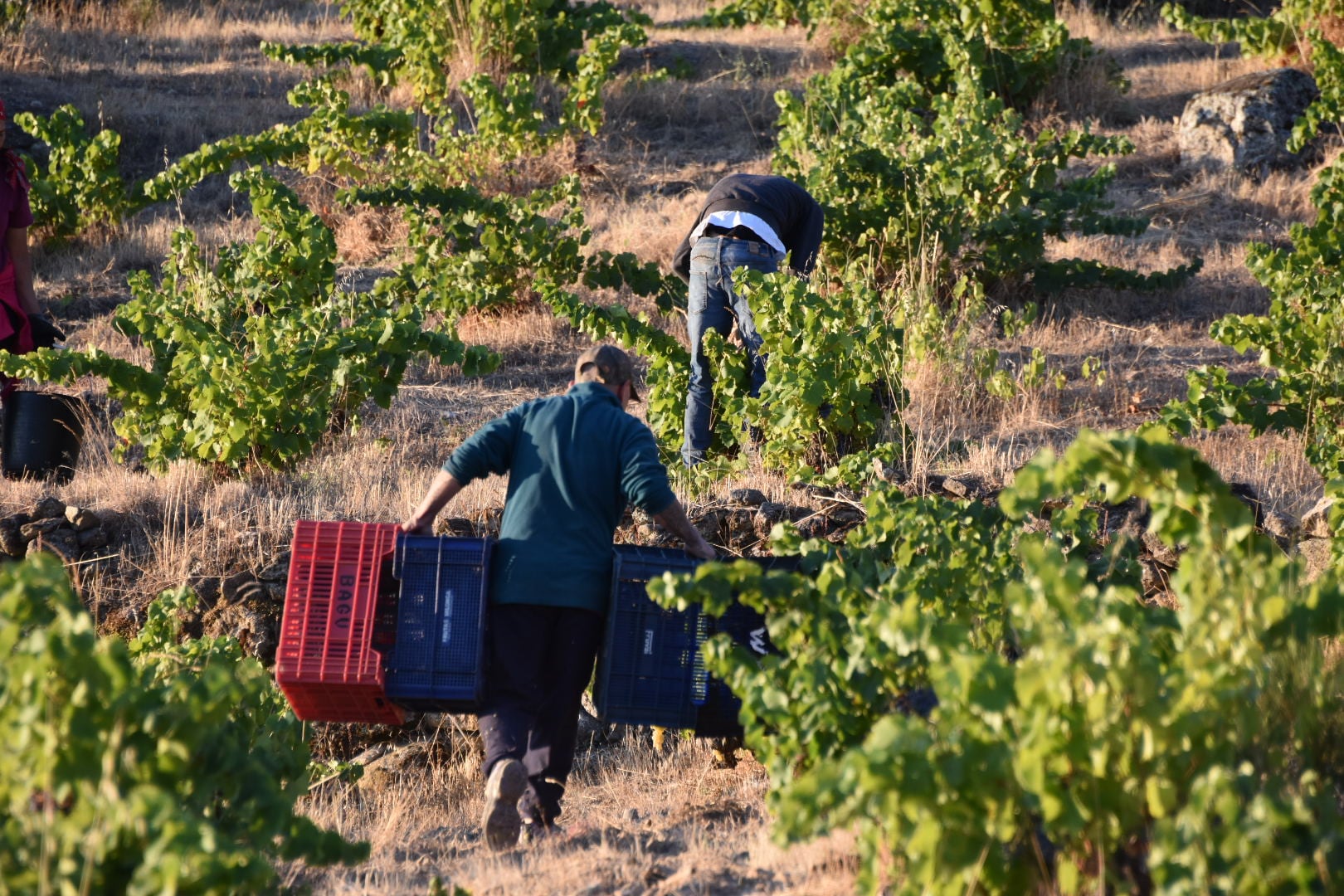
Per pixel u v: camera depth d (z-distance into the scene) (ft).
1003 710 33.32
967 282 110.11
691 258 83.15
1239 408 80.23
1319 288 88.48
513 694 50.70
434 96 161.99
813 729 41.70
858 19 187.01
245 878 31.73
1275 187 141.79
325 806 60.59
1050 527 61.62
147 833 30.86
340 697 50.26
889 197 113.29
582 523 52.24
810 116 131.95
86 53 192.85
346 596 50.21
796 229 85.20
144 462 82.02
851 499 70.95
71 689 33.37
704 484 75.46
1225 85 153.17
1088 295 119.03
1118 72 169.48
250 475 79.20
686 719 52.39
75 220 134.10
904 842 33.24
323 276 92.07
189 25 213.66
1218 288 119.85
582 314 89.10
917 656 41.47
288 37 210.79
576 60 180.65
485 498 74.13
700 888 43.55
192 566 69.05
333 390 81.56
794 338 76.79
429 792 63.41
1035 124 160.45
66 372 78.07
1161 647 36.99
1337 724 37.58
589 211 139.44
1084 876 34.60
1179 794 33.35
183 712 35.40
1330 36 171.63
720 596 43.29
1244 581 36.11
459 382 103.45
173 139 161.17
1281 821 30.12
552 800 51.88
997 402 93.20
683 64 185.47
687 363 88.74
